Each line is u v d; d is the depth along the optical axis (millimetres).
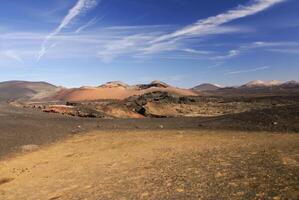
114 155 19422
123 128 31453
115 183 13547
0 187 15477
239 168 13094
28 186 15070
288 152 15031
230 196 10531
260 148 16641
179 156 16594
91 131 30547
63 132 30000
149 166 15414
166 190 11828
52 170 17500
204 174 12922
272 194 10227
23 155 21656
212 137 22781
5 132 28422
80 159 19344
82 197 12516
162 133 26781
